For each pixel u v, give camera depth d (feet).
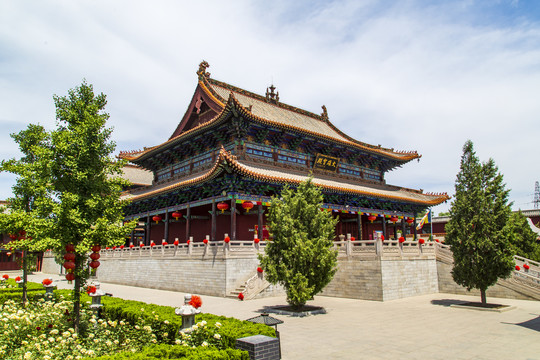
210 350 36.22
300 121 185.98
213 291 105.40
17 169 66.33
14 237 69.41
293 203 83.30
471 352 49.67
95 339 48.62
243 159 135.64
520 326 66.64
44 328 52.90
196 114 167.32
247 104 167.22
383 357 47.52
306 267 80.12
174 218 169.07
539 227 237.66
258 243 111.75
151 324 53.11
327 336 58.95
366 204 169.99
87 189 55.31
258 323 47.93
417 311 82.69
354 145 169.48
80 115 57.41
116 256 159.22
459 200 94.63
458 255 94.22
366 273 102.12
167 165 183.11
